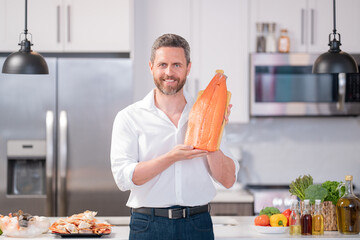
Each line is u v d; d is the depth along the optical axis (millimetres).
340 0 4734
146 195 2188
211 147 2053
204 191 2240
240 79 4672
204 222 2225
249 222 3191
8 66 3021
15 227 2684
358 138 5066
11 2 4395
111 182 4273
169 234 2164
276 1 4711
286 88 4578
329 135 5055
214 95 2127
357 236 2713
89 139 4277
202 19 4684
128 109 2254
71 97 4281
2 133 4258
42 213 4234
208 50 4672
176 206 2188
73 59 4289
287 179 5043
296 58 4566
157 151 2223
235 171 2305
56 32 4430
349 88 4547
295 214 2764
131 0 4453
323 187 2934
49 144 4219
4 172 4254
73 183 4254
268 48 4656
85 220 2781
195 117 2105
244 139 5035
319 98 4578
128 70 4320
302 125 5051
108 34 4453
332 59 3113
